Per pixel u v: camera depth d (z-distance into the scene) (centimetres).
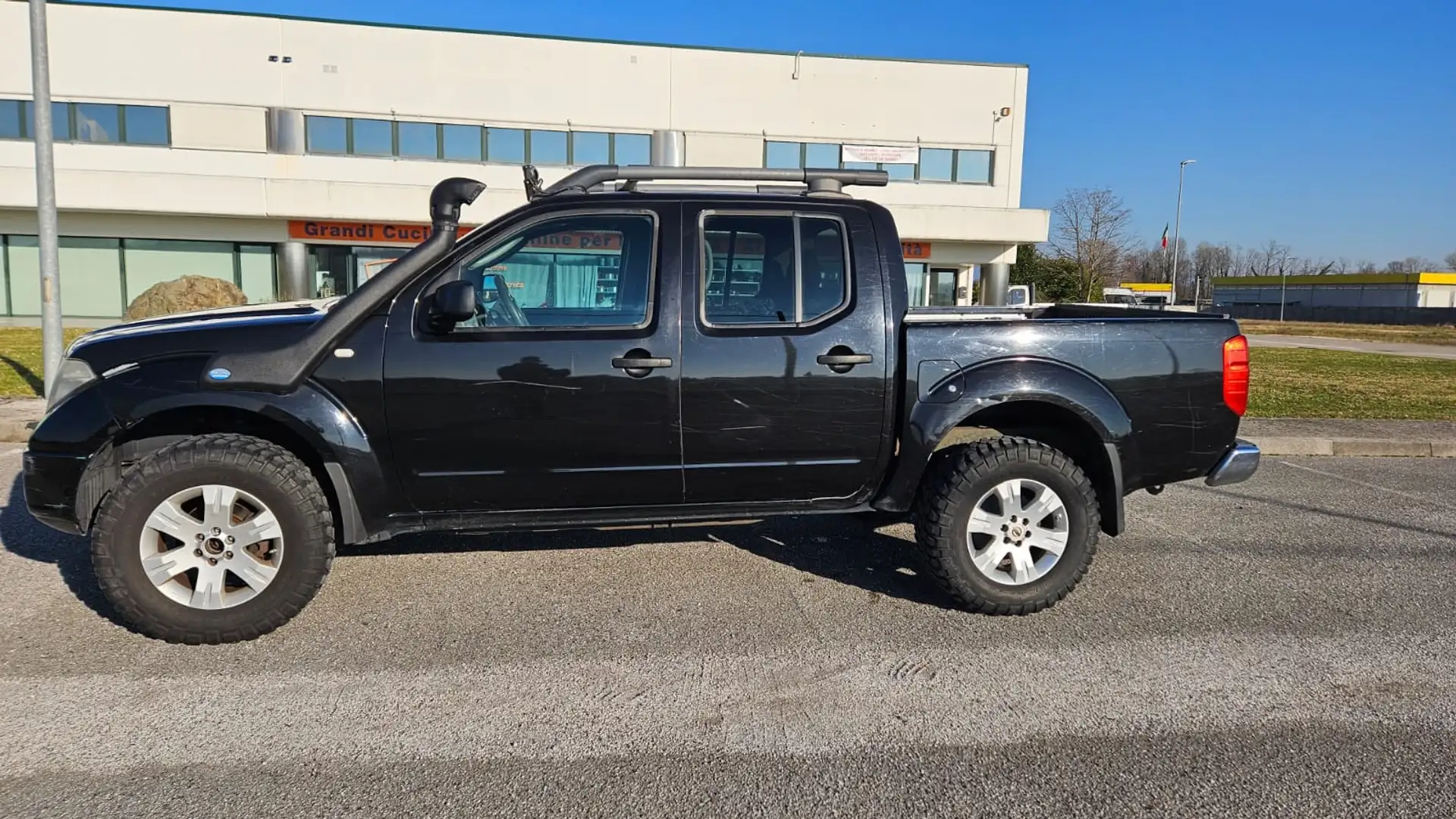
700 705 326
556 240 394
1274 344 2881
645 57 2830
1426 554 520
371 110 2680
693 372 389
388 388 373
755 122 2916
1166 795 270
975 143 3028
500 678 346
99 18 2506
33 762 282
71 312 2567
